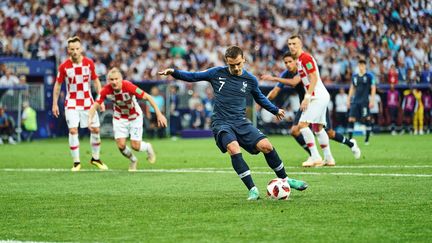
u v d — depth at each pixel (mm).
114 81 28141
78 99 30422
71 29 62812
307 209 18453
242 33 69688
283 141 48281
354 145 32719
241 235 15562
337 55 64562
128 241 15258
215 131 20375
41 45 60562
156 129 55500
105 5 67062
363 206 18812
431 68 64938
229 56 20047
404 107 58469
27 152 41062
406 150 38375
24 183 25141
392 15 71312
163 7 68812
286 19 71562
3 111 50938
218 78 20500
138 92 28266
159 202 20062
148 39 65500
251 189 20109
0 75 52531
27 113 52281
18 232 16312
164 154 38031
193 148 42781
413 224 16469
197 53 64438
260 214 17859
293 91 57375
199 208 18906
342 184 23422
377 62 64812
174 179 25703
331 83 61750
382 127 58750
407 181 24000
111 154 39250
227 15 71812
